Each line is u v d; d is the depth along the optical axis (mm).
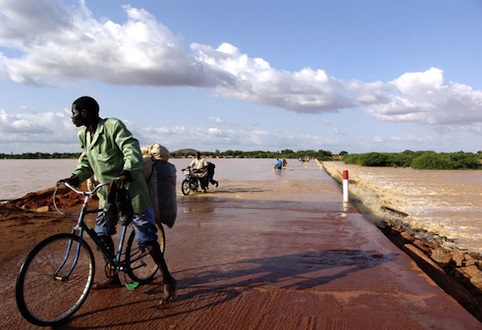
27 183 23078
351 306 4012
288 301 4133
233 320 3684
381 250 6270
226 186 19016
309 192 16000
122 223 3697
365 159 56344
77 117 3799
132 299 4129
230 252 6078
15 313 3801
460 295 5414
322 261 5617
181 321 3652
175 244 6586
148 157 4277
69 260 3773
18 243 6395
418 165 47594
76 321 3633
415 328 3529
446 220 11398
